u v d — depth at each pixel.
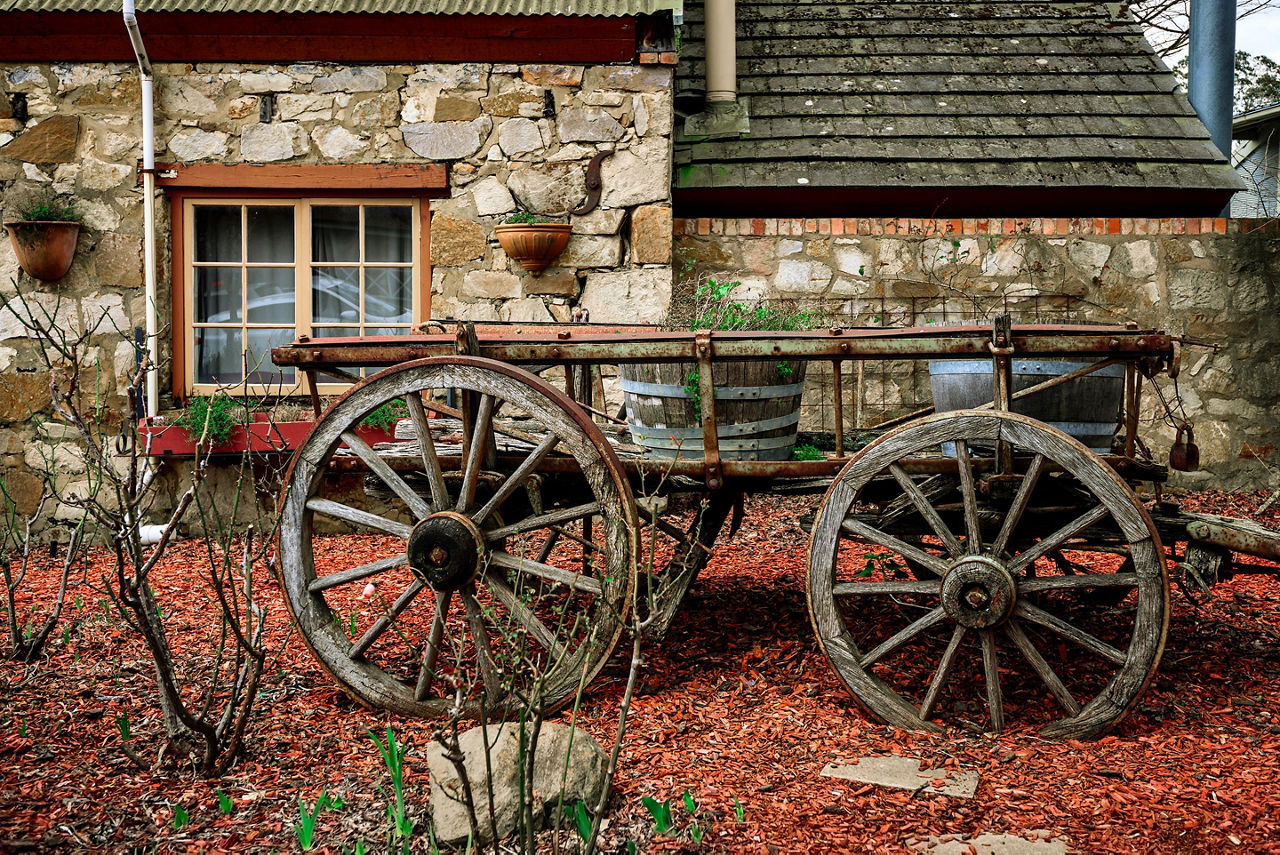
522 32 6.56
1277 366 7.16
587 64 6.66
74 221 6.53
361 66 6.66
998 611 3.24
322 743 3.27
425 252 6.85
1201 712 3.49
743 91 8.28
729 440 3.75
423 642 4.24
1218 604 4.79
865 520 3.81
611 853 2.55
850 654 3.41
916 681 3.81
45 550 6.38
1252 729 3.33
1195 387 7.21
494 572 3.53
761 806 2.81
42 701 3.58
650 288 6.71
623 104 6.67
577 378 4.79
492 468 3.70
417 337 3.74
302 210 6.84
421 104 6.67
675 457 3.63
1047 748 3.20
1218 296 7.16
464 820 2.60
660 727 3.38
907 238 7.18
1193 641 4.27
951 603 3.29
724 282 7.12
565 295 6.71
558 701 3.40
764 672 3.91
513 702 3.41
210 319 6.90
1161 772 3.01
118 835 2.66
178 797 2.88
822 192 7.54
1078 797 2.85
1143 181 7.45
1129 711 3.19
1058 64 8.52
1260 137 11.66
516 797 2.64
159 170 6.62
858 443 4.70
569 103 6.67
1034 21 9.06
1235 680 3.80
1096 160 7.64
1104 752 3.15
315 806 2.81
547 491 4.09
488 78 6.66
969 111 8.05
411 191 6.79
